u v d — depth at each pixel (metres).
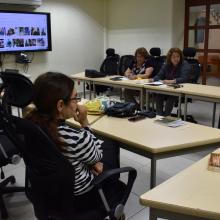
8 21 5.59
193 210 1.03
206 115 5.06
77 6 6.78
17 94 2.25
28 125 1.22
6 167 2.99
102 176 1.36
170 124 2.18
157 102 4.41
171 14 5.93
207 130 2.05
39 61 6.34
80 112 1.78
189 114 4.92
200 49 6.08
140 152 1.84
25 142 1.32
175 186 1.18
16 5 5.69
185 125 2.18
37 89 1.25
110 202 1.45
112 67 6.34
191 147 1.83
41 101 1.25
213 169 1.32
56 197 1.31
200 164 1.39
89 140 1.33
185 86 3.99
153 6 6.26
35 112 1.29
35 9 6.05
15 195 2.45
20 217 2.15
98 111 2.46
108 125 2.18
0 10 5.44
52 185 1.29
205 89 3.75
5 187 2.38
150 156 1.77
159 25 6.22
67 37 6.73
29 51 6.02
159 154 1.75
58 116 1.29
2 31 5.53
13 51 5.75
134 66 5.34
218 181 1.22
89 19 7.09
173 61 4.46
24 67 6.11
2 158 2.07
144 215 2.16
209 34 5.86
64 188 1.26
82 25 6.97
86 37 7.12
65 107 1.28
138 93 4.69
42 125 1.25
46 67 6.48
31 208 2.26
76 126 1.91
